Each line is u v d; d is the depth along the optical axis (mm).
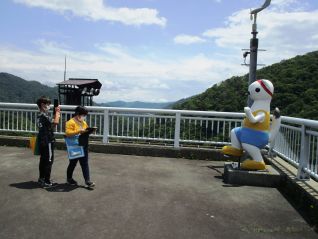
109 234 4305
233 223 4875
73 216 4875
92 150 10117
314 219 5012
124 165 8484
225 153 7312
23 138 10633
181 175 7680
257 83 7082
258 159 7090
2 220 4656
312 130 6020
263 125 7031
